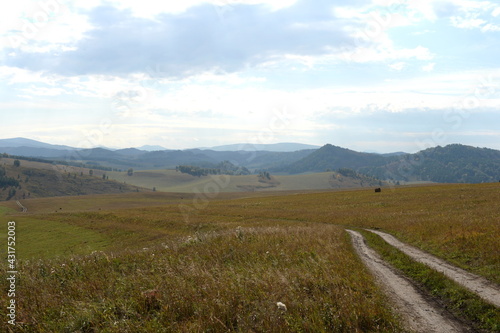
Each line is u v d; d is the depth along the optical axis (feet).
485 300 30.09
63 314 25.18
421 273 42.91
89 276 36.83
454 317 27.76
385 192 295.28
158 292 27.84
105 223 199.93
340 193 350.64
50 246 139.23
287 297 26.96
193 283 30.71
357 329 22.18
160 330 21.76
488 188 224.33
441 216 116.67
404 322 25.58
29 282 33.86
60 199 588.09
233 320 23.36
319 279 33.24
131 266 41.55
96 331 22.41
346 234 96.07
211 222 175.22
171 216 214.69
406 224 111.04
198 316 23.56
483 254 50.78
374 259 56.75
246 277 32.24
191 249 53.31
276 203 284.61
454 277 40.60
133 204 544.21
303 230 87.56
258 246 55.93
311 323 22.58
